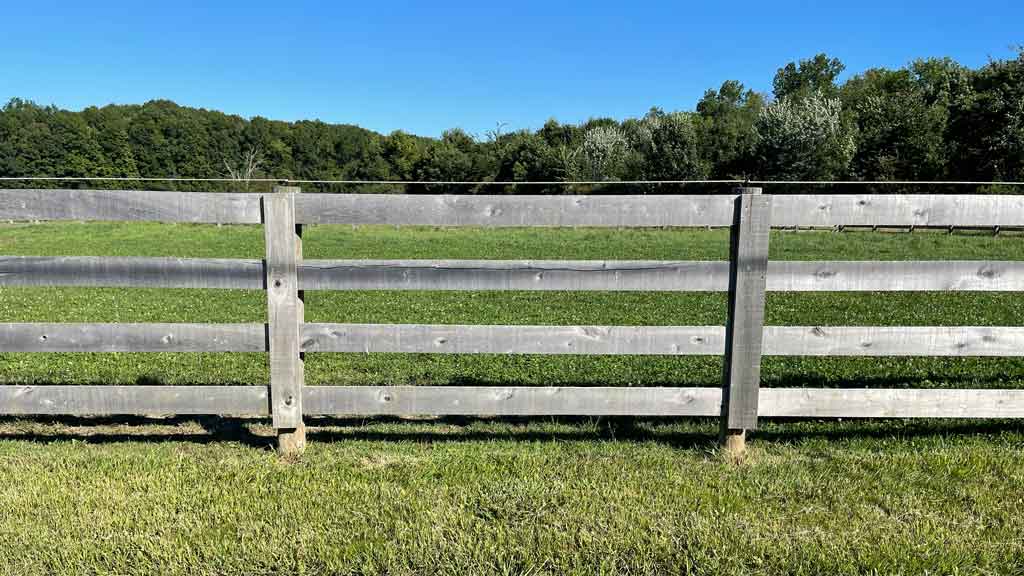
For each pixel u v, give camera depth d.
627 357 7.36
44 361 6.98
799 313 11.05
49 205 3.95
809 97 57.56
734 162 55.75
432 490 3.67
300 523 3.31
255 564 3.00
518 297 12.95
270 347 4.16
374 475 3.90
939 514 3.45
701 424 5.09
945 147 46.00
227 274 4.12
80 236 31.11
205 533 3.23
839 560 3.00
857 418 5.19
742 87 104.12
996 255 21.53
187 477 3.86
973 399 4.26
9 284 4.04
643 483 3.79
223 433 4.83
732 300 4.12
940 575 2.93
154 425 5.00
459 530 3.23
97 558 3.05
